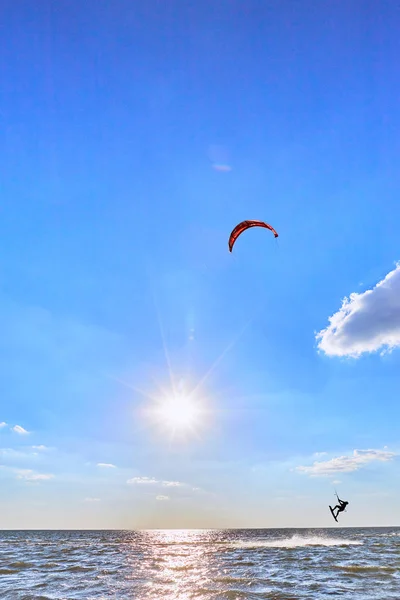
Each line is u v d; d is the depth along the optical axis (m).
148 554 43.59
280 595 18.95
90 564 32.94
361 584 21.80
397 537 86.50
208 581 23.25
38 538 103.62
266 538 98.69
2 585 22.67
